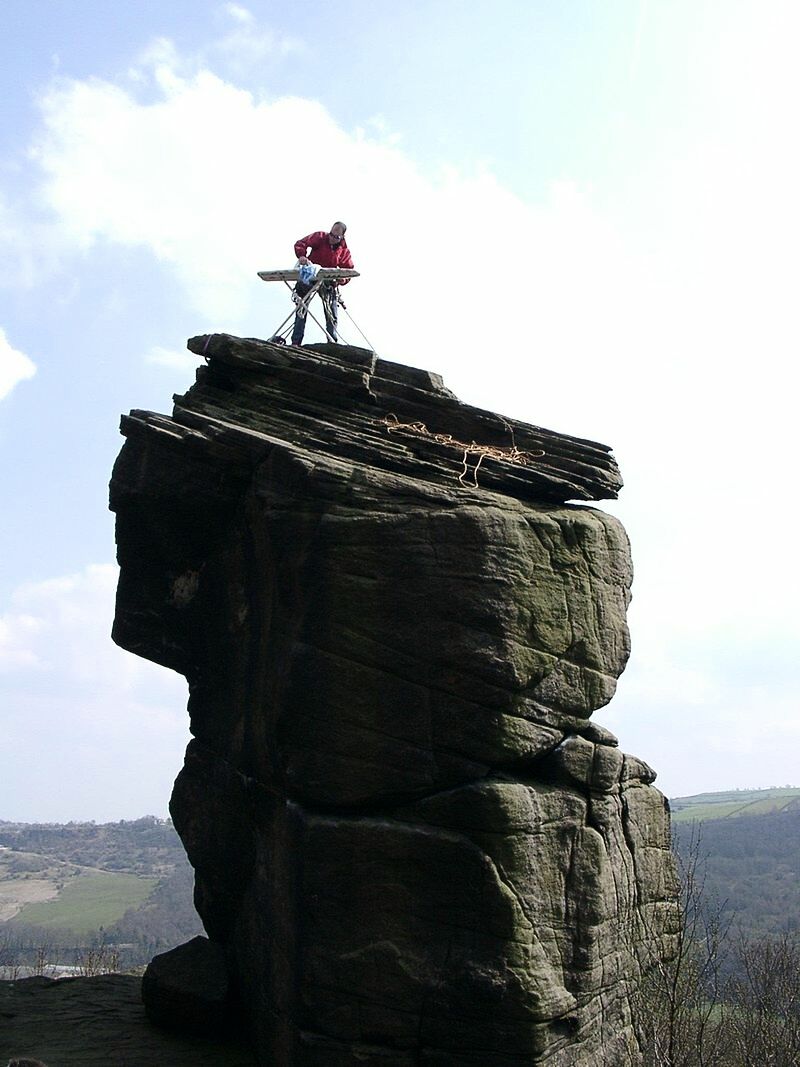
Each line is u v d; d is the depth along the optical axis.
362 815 11.59
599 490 14.47
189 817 15.46
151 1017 14.19
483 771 11.56
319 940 11.25
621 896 12.70
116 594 15.95
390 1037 10.99
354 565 11.84
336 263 17.58
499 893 11.00
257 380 14.64
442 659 11.62
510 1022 10.77
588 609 12.66
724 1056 12.71
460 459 13.88
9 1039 13.38
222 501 13.98
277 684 12.07
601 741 12.71
